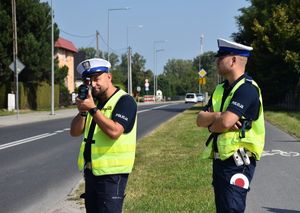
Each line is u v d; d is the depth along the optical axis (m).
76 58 88.69
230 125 4.18
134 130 4.64
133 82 100.12
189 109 44.31
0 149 15.45
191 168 10.47
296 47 35.28
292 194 8.31
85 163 4.64
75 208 7.65
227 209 4.27
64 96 51.72
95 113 4.41
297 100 35.41
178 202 7.55
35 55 41.16
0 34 38.84
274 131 20.38
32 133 21.16
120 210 4.55
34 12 41.06
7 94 40.56
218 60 4.43
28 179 10.38
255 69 38.41
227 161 4.30
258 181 9.41
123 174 4.56
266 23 36.16
